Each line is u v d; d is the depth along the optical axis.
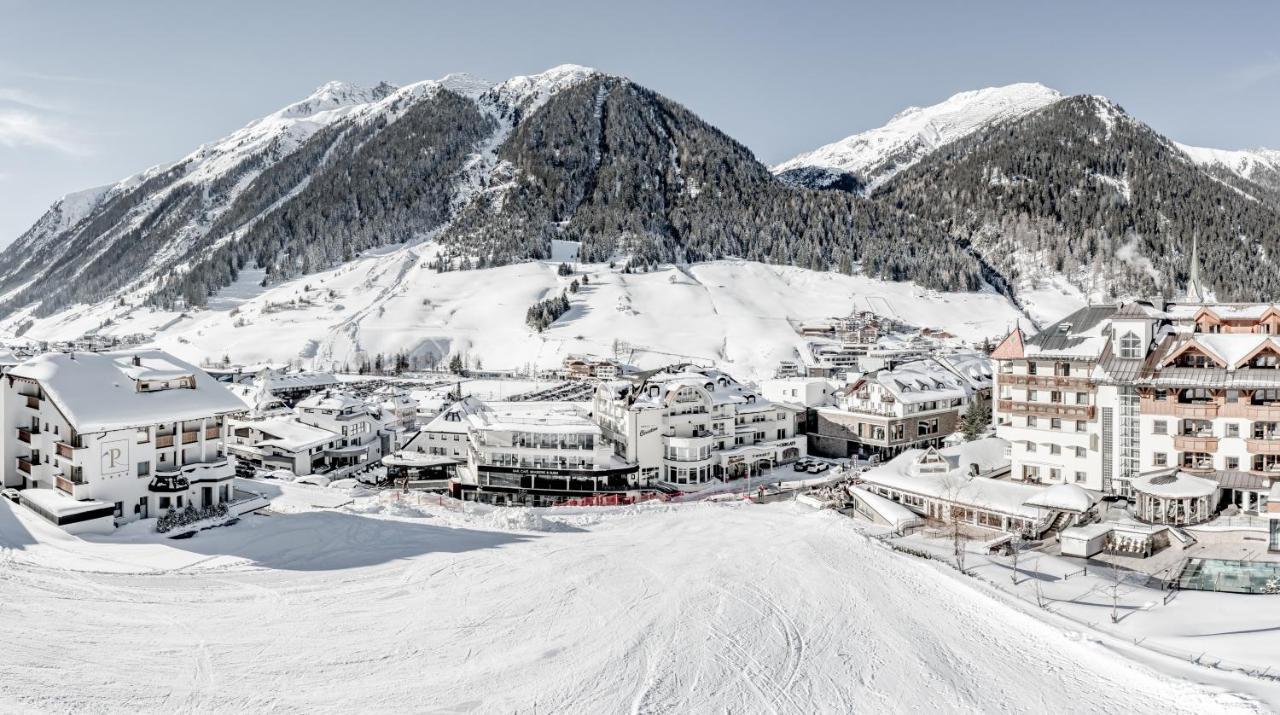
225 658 36.25
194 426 66.69
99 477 59.31
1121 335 67.00
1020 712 33.38
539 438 90.62
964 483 69.56
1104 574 52.19
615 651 38.38
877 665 37.69
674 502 78.38
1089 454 68.44
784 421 105.69
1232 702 32.06
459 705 32.62
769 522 65.62
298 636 39.06
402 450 104.69
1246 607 43.94
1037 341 74.00
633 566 51.75
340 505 73.00
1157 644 39.72
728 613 43.69
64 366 62.62
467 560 52.28
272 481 84.69
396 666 36.03
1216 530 57.53
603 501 81.56
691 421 94.88
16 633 37.81
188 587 45.94
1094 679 36.38
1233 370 61.22
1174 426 63.62
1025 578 51.69
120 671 34.47
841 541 59.03
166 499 62.75
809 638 40.62
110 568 48.84
